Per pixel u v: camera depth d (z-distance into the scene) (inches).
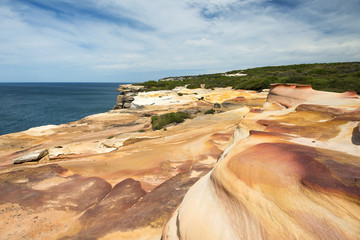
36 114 1951.3
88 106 2588.6
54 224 202.7
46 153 508.7
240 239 111.0
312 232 93.6
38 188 274.5
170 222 170.4
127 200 245.6
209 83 2898.6
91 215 215.9
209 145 460.1
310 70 1915.6
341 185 101.2
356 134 188.5
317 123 248.8
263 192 121.1
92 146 558.3
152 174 333.7
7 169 402.3
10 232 190.7
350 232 86.1
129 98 2016.5
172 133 697.0
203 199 152.6
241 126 343.3
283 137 202.5
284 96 557.9
